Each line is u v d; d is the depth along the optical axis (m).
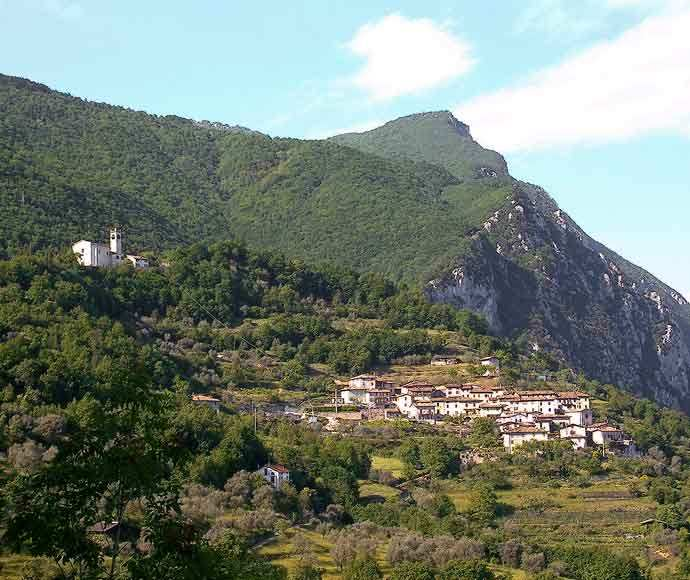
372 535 165.25
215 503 152.25
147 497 47.25
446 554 152.38
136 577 45.25
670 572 166.50
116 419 47.09
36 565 78.75
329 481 189.38
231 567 51.94
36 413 154.88
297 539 146.62
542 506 199.88
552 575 152.25
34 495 45.59
